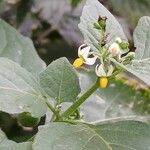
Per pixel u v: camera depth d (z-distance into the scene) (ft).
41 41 1.13
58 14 1.14
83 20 0.53
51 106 0.52
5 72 0.52
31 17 1.08
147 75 0.48
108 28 0.54
